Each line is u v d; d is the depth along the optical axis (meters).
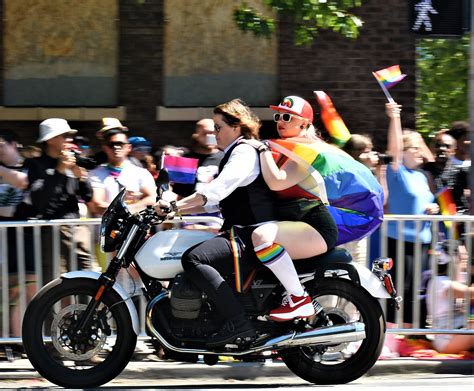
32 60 21.55
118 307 11.60
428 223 13.07
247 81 21.75
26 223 12.76
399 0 21.47
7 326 12.86
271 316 11.34
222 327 11.31
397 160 14.47
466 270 13.11
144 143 16.41
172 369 12.91
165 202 11.20
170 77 21.67
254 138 11.59
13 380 12.66
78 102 21.62
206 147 14.73
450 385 12.18
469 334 13.19
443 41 28.09
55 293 11.50
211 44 21.67
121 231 11.47
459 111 28.47
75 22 21.52
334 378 11.88
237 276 11.35
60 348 11.59
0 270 12.77
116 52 21.61
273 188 11.36
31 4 21.42
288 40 21.58
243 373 12.95
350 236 11.90
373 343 11.80
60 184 13.16
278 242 11.28
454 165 15.91
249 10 17.83
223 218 12.26
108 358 11.71
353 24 16.73
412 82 21.64
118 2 21.47
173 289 11.29
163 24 21.56
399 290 13.09
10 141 14.34
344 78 21.62
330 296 12.14
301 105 11.80
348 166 11.75
